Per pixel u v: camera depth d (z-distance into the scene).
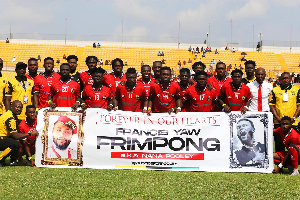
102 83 8.08
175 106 7.45
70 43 43.69
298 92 7.32
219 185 5.49
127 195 4.89
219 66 7.98
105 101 7.58
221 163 6.77
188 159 6.80
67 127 6.89
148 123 6.91
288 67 42.06
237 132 6.80
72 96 7.43
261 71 7.39
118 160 6.84
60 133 6.88
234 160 6.75
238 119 6.82
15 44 41.66
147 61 41.00
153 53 42.66
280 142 7.08
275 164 6.78
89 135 6.88
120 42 44.78
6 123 6.60
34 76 8.21
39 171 6.27
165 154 6.83
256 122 6.78
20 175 5.89
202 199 4.77
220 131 6.82
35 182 5.45
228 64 41.62
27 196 4.78
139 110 7.63
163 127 6.89
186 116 6.89
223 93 7.46
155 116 6.92
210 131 6.83
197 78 7.21
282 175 6.35
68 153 6.85
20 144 6.80
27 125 6.90
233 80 7.25
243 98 7.33
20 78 7.71
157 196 4.87
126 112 6.94
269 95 7.53
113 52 42.09
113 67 8.23
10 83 7.61
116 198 4.76
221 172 6.62
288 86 7.37
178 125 6.88
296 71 41.38
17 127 6.93
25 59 39.56
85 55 41.03
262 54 44.22
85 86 8.01
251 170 6.70
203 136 6.83
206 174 6.37
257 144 6.75
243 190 5.23
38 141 6.85
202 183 5.60
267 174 6.46
